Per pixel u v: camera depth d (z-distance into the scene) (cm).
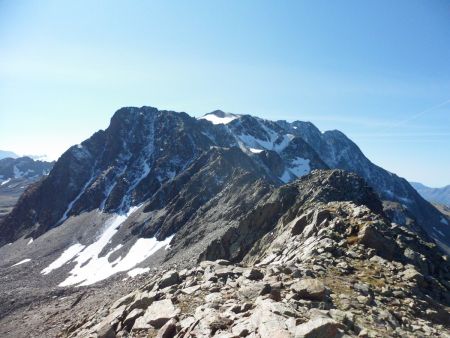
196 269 2594
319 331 1359
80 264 14038
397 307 1950
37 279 13212
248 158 18912
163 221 14750
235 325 1573
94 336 2072
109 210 19138
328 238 2870
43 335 5806
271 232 6128
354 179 7950
